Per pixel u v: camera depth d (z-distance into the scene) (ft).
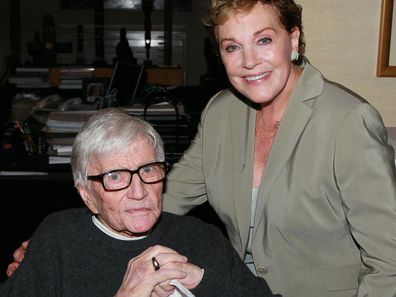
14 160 7.51
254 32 4.25
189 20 23.70
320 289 4.60
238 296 4.28
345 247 4.51
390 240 4.06
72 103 9.78
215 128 5.13
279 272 4.68
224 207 5.01
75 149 4.48
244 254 4.94
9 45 23.67
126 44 16.97
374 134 4.18
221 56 4.53
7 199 7.27
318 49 6.36
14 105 10.00
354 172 4.16
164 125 7.57
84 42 23.63
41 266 4.55
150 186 4.43
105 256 4.51
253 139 4.85
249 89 4.47
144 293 4.06
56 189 7.30
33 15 23.54
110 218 4.43
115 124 4.42
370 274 4.14
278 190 4.51
